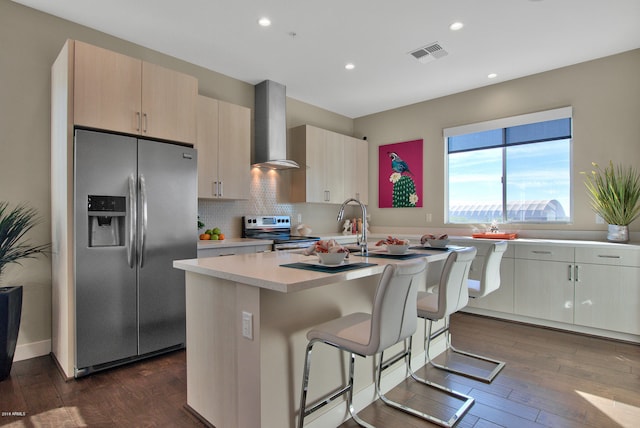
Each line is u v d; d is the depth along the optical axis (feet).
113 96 8.66
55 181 8.98
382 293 4.91
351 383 6.42
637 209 11.00
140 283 8.90
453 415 6.55
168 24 9.96
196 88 10.36
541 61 12.36
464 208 15.69
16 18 8.99
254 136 14.57
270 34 10.52
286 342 5.55
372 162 18.76
